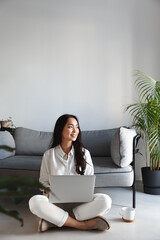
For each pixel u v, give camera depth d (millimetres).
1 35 3535
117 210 2244
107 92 3340
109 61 3340
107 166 2338
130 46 3299
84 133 3039
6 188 530
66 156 1969
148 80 2861
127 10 3303
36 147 2959
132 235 1729
